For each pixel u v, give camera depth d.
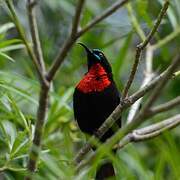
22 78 9.57
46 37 15.52
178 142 13.98
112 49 15.53
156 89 6.73
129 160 9.31
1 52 10.38
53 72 7.60
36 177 7.97
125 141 9.34
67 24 16.09
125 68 15.26
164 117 13.16
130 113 10.16
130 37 12.42
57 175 8.60
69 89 11.30
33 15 7.62
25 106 12.05
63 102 10.54
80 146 12.52
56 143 11.01
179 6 12.05
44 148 10.05
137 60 8.60
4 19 14.77
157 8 15.60
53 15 16.05
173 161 7.76
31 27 7.62
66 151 9.22
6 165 8.64
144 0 12.08
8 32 15.01
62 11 16.03
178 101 6.76
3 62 12.91
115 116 8.73
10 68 14.52
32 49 7.94
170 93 15.29
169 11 12.18
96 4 15.20
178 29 12.36
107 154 7.59
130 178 7.70
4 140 9.82
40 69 7.59
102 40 14.63
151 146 14.19
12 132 9.33
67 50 7.54
